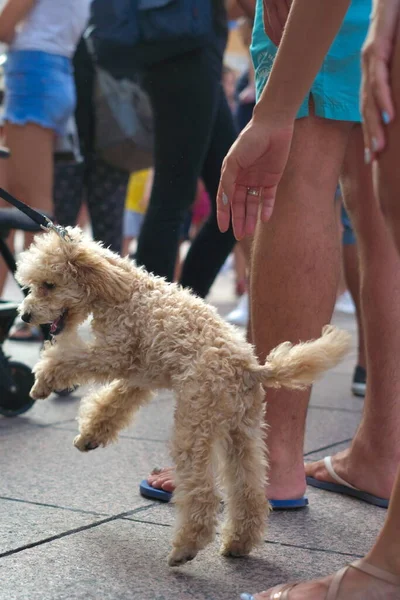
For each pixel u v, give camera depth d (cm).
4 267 857
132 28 611
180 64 611
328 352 315
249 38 816
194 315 337
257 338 392
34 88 795
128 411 381
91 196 919
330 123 380
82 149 877
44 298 357
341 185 430
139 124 831
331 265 384
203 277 684
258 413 336
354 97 375
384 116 237
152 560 329
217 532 366
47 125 805
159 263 626
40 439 514
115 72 636
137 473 445
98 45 621
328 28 307
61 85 805
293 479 399
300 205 379
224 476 339
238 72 1778
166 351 331
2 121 841
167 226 624
